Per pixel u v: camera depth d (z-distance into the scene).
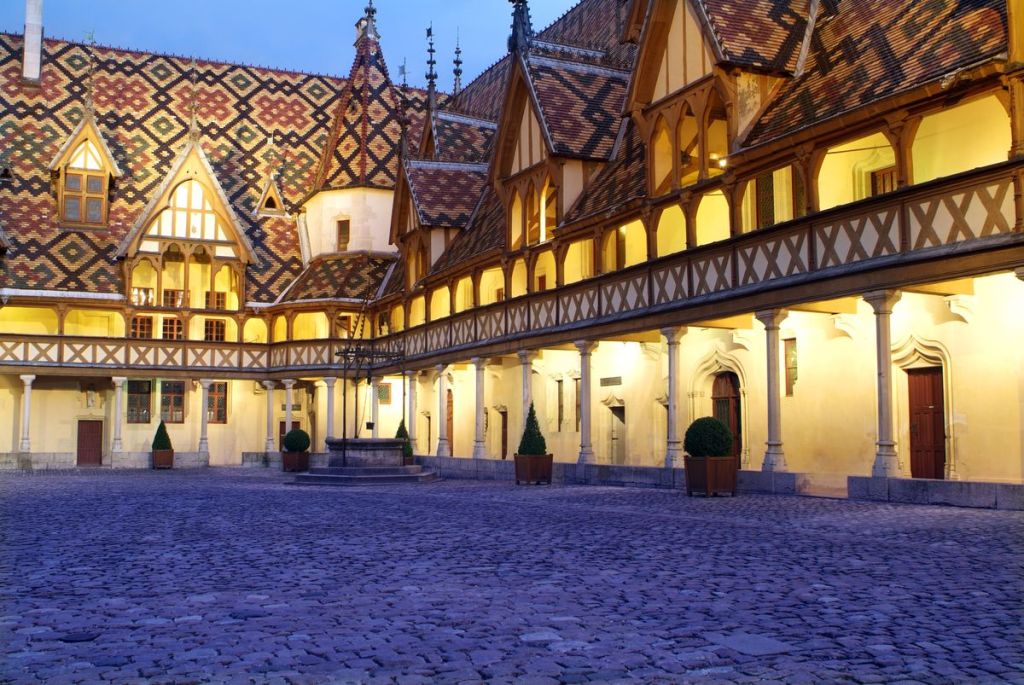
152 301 48.00
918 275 17.66
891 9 21.55
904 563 10.08
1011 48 16.03
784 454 22.28
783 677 5.82
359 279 48.28
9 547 12.82
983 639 6.71
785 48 23.61
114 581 9.76
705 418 20.64
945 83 16.97
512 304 32.81
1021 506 15.27
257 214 52.22
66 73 52.03
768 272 21.52
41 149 49.41
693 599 8.32
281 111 55.94
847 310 21.50
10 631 7.30
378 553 11.80
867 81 19.80
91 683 5.78
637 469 25.12
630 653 6.43
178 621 7.64
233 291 49.47
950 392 19.66
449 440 42.81
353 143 51.03
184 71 54.84
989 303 18.91
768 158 21.58
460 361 36.44
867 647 6.51
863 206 18.94
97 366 45.88
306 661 6.29
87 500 22.33
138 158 51.28
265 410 50.53
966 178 16.83
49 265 46.28
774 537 12.57
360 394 49.00
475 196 41.41
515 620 7.53
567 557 11.10
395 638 6.95
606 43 37.41
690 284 24.06
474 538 13.32
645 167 26.47
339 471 31.36
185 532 14.71
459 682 5.77
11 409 46.47
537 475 27.38
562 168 30.52
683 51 24.67
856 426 21.78
